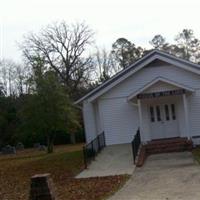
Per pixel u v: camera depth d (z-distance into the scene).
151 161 26.27
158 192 16.53
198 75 33.25
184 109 31.55
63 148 49.69
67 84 60.38
